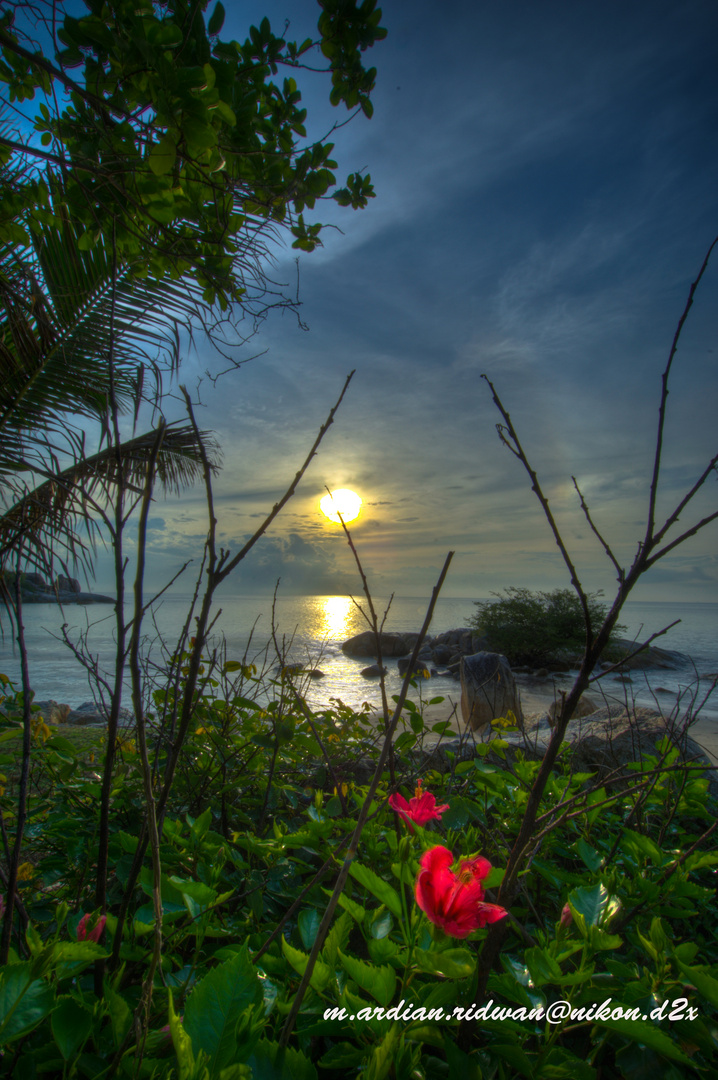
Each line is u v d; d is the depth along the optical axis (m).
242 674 2.46
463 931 0.81
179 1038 0.61
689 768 1.02
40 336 2.98
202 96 1.50
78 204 1.93
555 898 1.67
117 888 1.44
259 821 2.06
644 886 1.34
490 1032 1.04
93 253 3.05
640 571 0.92
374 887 0.99
